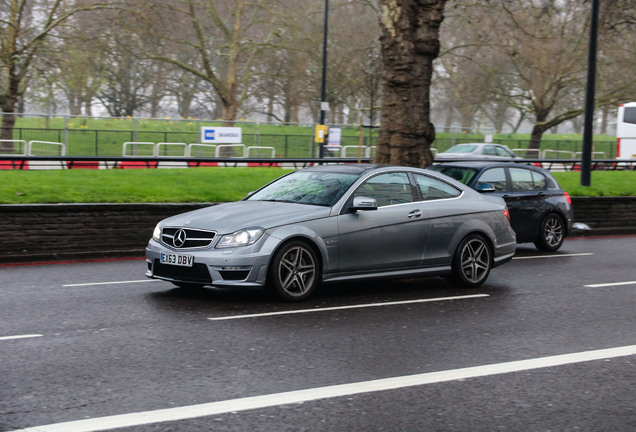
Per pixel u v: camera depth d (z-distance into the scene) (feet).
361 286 31.22
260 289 29.43
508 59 138.82
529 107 145.38
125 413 14.61
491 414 15.20
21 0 102.78
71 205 39.86
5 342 20.25
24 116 96.94
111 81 147.13
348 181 28.99
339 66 138.41
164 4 111.96
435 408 15.48
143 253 41.39
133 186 49.62
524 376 18.08
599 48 112.57
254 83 160.25
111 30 111.65
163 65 167.22
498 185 43.80
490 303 27.86
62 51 104.88
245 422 14.29
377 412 15.11
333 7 118.21
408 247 29.32
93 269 35.37
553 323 24.44
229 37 131.23
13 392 15.83
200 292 28.60
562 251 45.96
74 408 14.85
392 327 23.22
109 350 19.54
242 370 17.90
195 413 14.73
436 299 28.45
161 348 19.85
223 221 26.18
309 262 27.07
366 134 118.21
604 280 34.06
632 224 60.34
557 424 14.71
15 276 32.78
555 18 130.52
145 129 105.29
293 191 29.45
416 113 50.19
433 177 31.40
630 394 16.83
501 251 32.35
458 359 19.52
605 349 20.97
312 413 14.93
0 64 101.76
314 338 21.42
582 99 141.28
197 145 108.78
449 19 145.18
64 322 22.97
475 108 195.62
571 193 60.85
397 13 49.60
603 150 148.56
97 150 101.81
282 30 129.80
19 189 44.68
